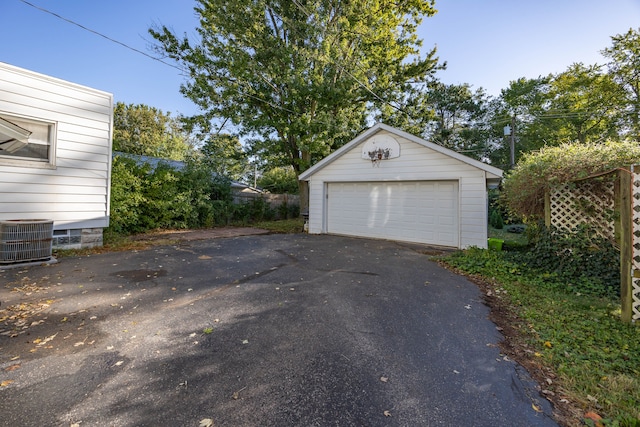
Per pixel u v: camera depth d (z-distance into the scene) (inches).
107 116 282.2
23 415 70.1
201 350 103.0
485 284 191.3
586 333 119.9
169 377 87.0
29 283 171.8
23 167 235.1
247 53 494.9
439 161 332.5
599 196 209.0
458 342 113.0
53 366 91.1
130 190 379.6
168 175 407.8
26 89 233.3
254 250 290.5
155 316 131.0
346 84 491.5
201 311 137.8
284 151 579.8
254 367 93.3
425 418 72.6
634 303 129.6
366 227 389.1
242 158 607.8
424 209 346.6
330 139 512.7
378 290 174.4
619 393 82.4
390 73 541.3
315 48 481.1
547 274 202.7
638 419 71.9
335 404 76.9
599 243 197.9
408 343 111.3
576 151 225.3
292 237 389.1
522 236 453.4
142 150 1152.2
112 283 175.9
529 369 95.3
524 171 247.6
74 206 262.7
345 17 487.8
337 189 417.1
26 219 236.4
